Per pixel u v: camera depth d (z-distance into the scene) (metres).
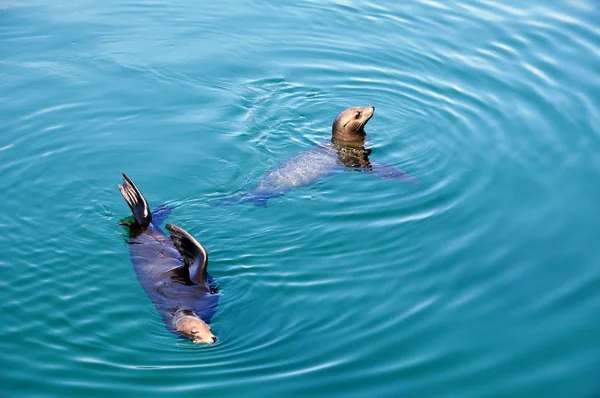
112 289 10.78
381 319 10.56
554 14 14.96
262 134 12.77
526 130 12.73
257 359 10.24
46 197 11.71
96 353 10.28
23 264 10.99
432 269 10.99
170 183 11.98
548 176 12.05
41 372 10.15
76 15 14.98
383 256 11.12
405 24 14.87
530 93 13.33
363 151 12.48
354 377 10.12
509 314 10.61
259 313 10.59
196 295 10.61
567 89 13.37
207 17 15.06
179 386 10.05
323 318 10.56
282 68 13.98
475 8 15.21
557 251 11.18
